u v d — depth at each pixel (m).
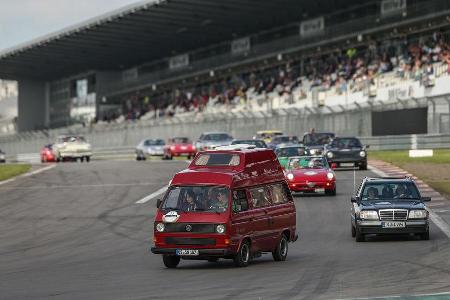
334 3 171.12
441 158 111.19
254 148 45.62
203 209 41.88
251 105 180.12
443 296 30.36
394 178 55.22
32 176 116.94
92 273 41.94
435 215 65.44
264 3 170.50
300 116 146.00
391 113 130.12
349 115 136.75
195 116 178.38
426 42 151.12
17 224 70.31
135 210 76.00
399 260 42.62
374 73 152.50
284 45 184.50
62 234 62.78
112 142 196.75
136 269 43.06
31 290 36.06
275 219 44.81
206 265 44.16
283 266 42.28
